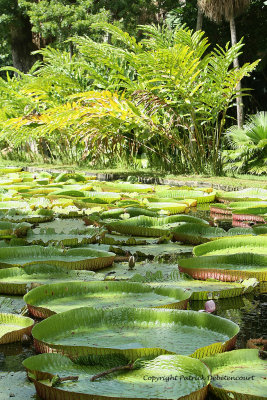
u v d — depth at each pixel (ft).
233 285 10.69
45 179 32.30
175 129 37.06
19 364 7.32
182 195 24.79
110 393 5.87
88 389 5.99
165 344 7.33
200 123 38.27
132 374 6.39
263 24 48.14
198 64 33.40
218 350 7.06
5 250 13.12
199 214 20.71
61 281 10.92
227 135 37.86
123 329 8.00
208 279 11.19
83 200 22.40
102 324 8.20
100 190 27.66
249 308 9.80
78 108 33.81
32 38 62.13
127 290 10.05
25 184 30.35
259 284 11.31
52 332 7.81
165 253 13.88
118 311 8.40
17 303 10.03
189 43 33.73
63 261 12.00
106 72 40.93
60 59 44.16
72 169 40.88
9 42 63.41
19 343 8.17
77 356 6.95
